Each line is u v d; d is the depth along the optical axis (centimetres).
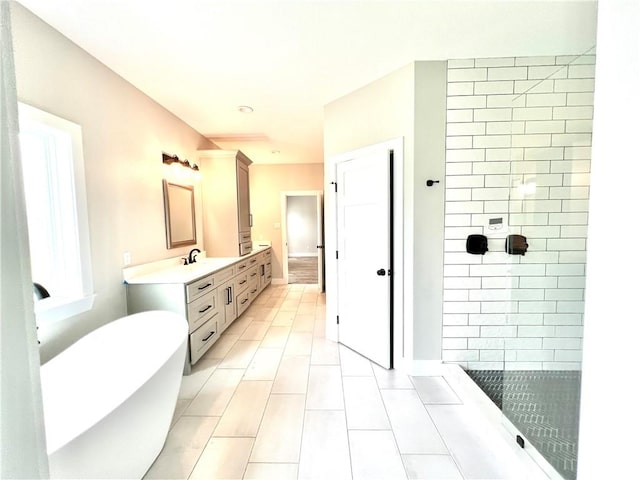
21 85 145
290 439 153
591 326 56
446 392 195
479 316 215
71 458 96
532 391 181
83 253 179
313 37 173
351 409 177
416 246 212
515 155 203
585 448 58
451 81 202
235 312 328
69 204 172
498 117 203
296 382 208
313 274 666
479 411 164
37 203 166
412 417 169
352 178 248
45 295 163
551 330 208
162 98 255
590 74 190
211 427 162
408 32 170
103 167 199
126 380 177
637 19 46
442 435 155
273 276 557
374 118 229
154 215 260
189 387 202
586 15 157
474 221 210
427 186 208
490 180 207
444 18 158
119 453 114
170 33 167
